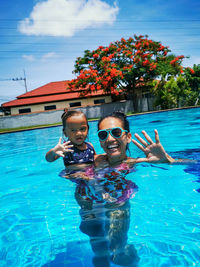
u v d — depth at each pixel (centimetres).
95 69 2438
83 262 142
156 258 138
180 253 141
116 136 273
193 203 201
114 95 2848
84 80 2256
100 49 2383
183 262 133
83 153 307
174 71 2303
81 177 274
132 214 188
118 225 174
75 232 173
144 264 134
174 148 441
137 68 2183
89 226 178
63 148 277
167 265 132
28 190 274
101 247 153
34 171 367
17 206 229
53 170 359
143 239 156
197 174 270
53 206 220
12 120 2200
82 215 196
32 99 2819
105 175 273
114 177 265
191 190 227
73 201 227
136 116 1616
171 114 1450
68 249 155
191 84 2453
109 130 273
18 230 183
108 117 284
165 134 662
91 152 313
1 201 247
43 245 161
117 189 232
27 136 1092
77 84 2303
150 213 188
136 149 442
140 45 2278
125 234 163
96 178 266
